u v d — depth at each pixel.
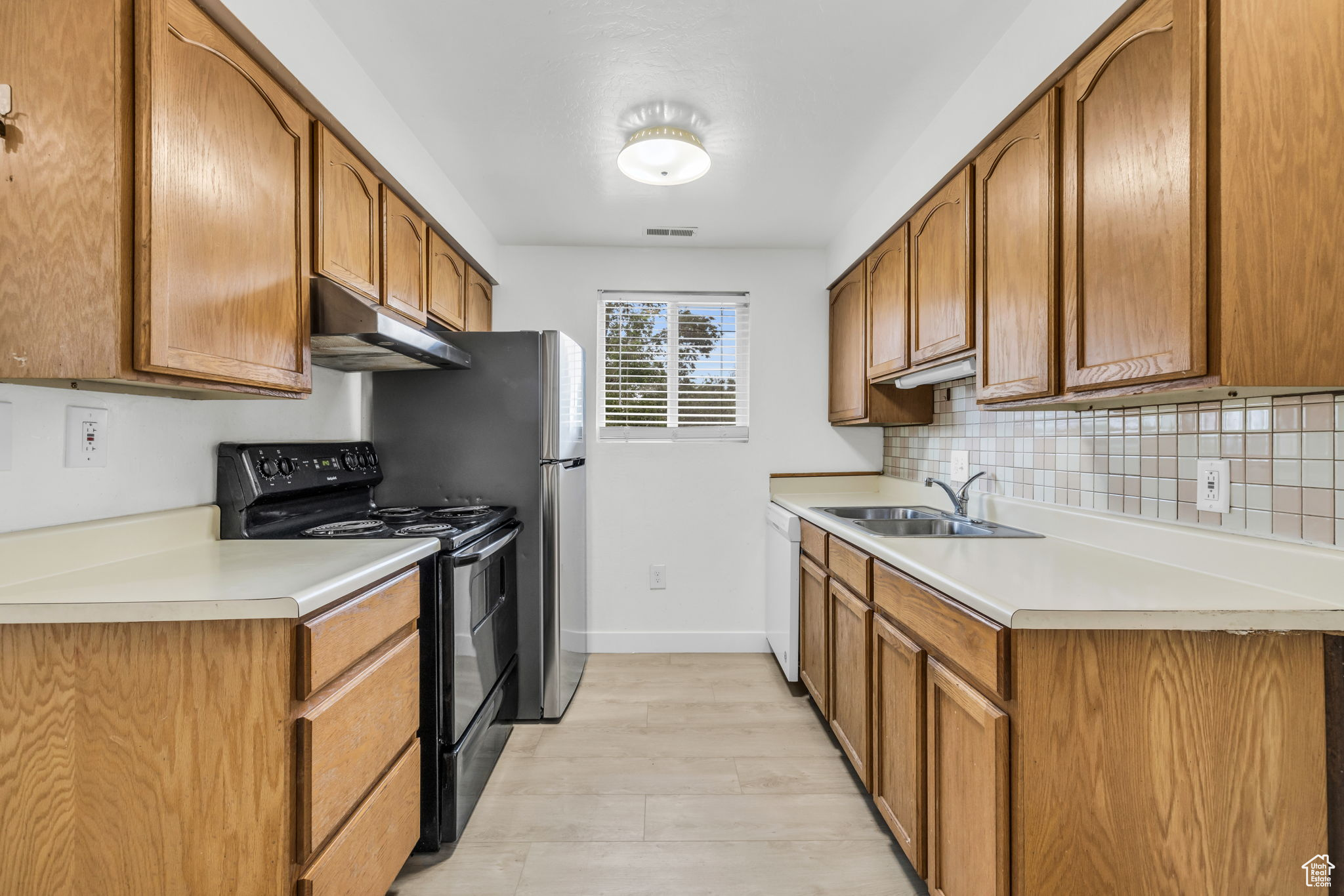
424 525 1.89
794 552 2.62
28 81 1.00
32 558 1.15
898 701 1.54
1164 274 1.08
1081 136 1.30
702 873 1.55
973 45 1.59
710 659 3.10
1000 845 1.07
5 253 1.01
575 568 2.66
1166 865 1.05
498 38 1.55
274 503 1.73
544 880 1.53
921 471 2.85
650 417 3.24
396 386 2.34
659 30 1.53
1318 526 1.13
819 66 1.68
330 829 1.11
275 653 1.02
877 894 1.48
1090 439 1.73
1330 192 1.00
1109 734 1.04
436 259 2.32
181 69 1.08
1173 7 1.05
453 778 1.66
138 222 1.01
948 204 1.89
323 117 1.51
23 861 1.02
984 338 1.69
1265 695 1.05
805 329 3.23
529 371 2.34
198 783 1.02
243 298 1.24
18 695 1.02
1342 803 1.04
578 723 2.37
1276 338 1.00
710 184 2.42
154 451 1.45
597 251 3.17
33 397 1.18
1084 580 1.23
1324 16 1.01
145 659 1.02
